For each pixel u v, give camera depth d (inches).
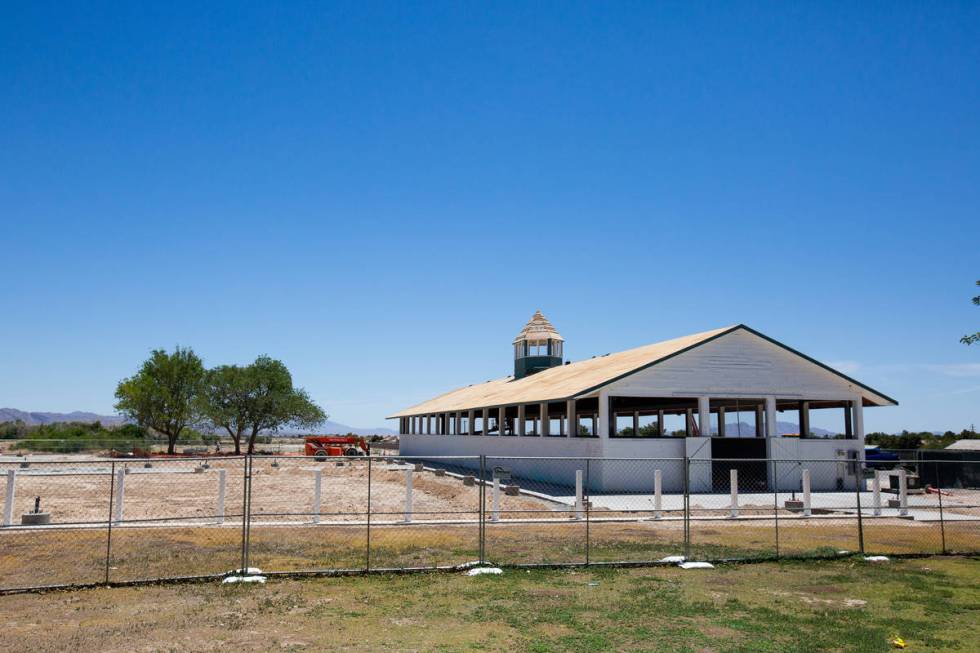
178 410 2723.9
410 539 658.8
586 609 418.6
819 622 393.7
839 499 1057.5
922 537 698.8
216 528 719.1
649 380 1167.6
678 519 799.1
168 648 348.5
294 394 2861.7
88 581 490.6
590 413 1879.9
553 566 532.4
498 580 493.4
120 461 511.8
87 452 2559.1
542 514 862.5
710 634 372.2
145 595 450.3
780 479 1204.5
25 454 2246.6
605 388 1146.0
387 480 1451.8
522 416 1466.5
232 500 1099.9
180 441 3216.0
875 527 769.6
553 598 444.5
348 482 1421.0
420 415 2249.0
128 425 3171.8
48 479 1441.9
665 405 1656.0
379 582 487.2
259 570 509.7
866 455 1471.5
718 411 1692.9
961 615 410.9
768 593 461.4
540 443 1330.0
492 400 1592.0
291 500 1095.6
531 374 1971.0
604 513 855.1
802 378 1241.4
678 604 429.7
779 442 1214.3
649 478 1140.5
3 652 341.4
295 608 421.1
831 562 561.3
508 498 1040.2
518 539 662.5
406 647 349.7
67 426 3690.9
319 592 459.8
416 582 486.6
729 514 868.6
